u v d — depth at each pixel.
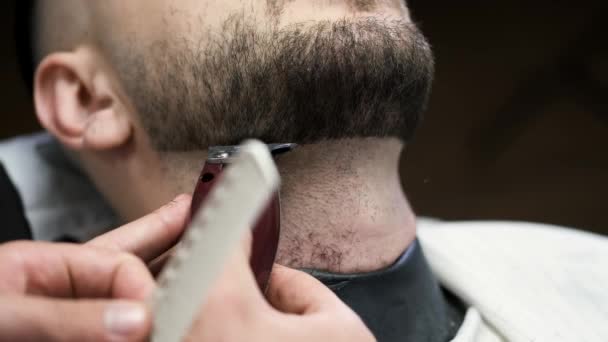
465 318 0.65
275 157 0.54
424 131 2.59
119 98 0.63
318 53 0.51
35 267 0.40
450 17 2.72
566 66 2.59
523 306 0.68
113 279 0.40
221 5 0.54
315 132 0.53
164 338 0.32
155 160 0.61
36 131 2.06
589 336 0.67
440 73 2.68
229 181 0.28
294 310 0.45
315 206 0.56
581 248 0.84
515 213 2.40
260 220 0.47
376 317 0.56
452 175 2.52
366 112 0.53
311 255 0.56
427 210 2.43
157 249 0.49
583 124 2.56
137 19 0.59
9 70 2.07
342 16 0.53
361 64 0.52
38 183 0.79
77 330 0.34
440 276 0.71
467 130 2.59
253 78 0.53
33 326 0.34
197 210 0.48
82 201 0.80
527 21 2.68
